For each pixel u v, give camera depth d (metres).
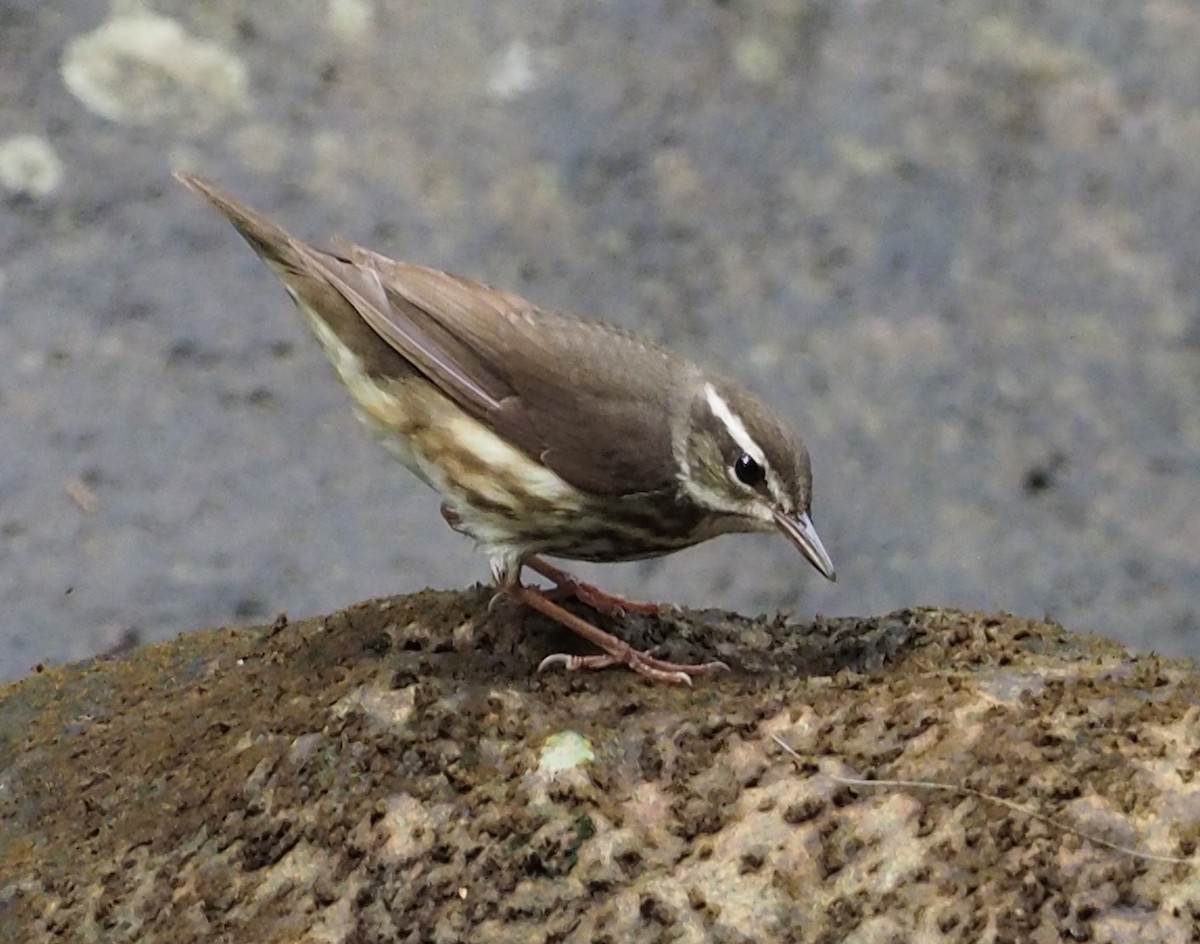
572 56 15.11
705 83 15.06
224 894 6.49
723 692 7.36
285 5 15.16
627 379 8.52
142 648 8.88
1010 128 15.23
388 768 6.68
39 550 12.41
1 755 7.93
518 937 6.10
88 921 6.61
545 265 13.80
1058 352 13.99
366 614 8.26
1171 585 12.81
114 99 14.36
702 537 8.77
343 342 8.77
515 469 8.52
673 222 14.19
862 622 8.18
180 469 12.90
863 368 13.77
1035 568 12.92
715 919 6.00
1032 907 5.80
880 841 6.12
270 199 13.93
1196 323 14.23
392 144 14.41
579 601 8.36
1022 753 6.30
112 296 13.49
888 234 14.42
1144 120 15.45
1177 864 5.84
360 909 6.29
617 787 6.54
